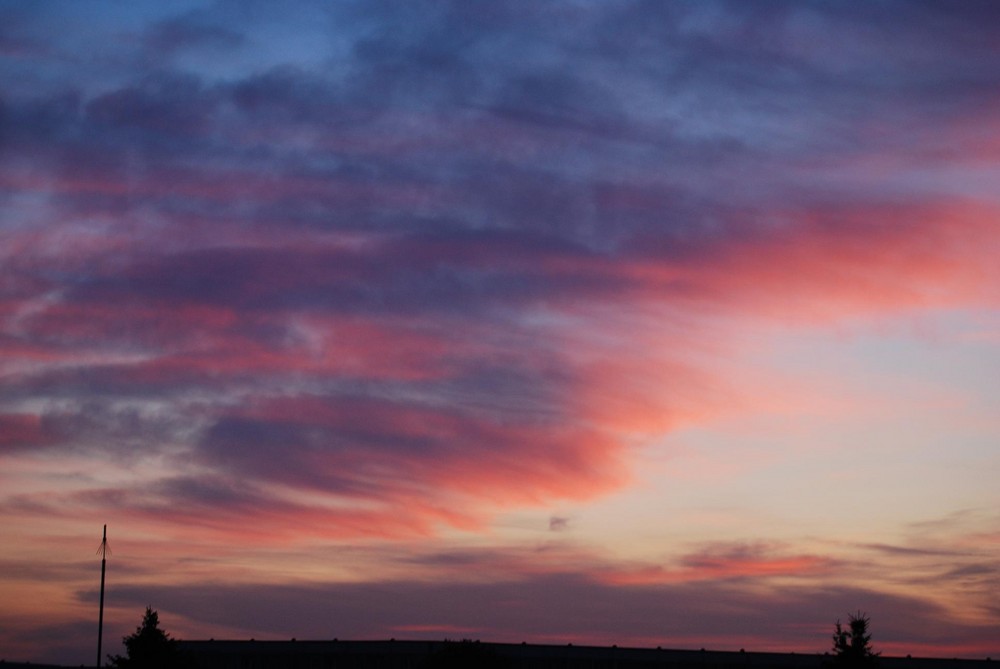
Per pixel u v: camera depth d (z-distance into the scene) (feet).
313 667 317.01
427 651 315.17
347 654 317.22
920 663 326.65
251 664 318.45
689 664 323.98
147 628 277.03
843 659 258.98
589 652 321.32
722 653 325.83
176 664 276.21
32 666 350.84
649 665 322.96
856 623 263.70
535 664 319.06
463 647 273.54
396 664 315.17
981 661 326.44
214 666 318.24
